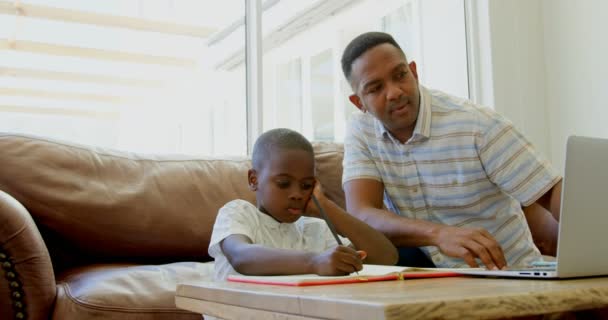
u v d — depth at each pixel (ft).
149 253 5.16
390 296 1.83
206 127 7.42
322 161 6.27
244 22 7.72
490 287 2.13
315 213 4.21
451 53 8.45
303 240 4.30
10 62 6.47
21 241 3.65
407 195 5.17
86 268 4.66
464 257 3.74
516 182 4.71
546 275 2.44
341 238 4.18
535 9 8.21
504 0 8.07
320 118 8.29
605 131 7.35
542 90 8.14
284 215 4.06
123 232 5.01
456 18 8.39
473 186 4.91
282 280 2.52
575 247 2.42
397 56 4.68
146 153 5.62
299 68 8.18
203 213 5.41
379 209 4.74
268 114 7.80
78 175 4.98
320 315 1.83
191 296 2.62
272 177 4.02
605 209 2.50
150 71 7.22
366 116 5.27
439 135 4.90
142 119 7.09
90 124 6.80
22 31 6.57
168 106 7.25
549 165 4.71
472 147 4.81
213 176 5.65
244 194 5.68
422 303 1.66
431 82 8.68
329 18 8.47
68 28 6.83
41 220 4.75
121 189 5.12
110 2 7.11
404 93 4.66
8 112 6.39
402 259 5.02
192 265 4.80
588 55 7.58
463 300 1.73
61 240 4.85
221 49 7.66
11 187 4.65
